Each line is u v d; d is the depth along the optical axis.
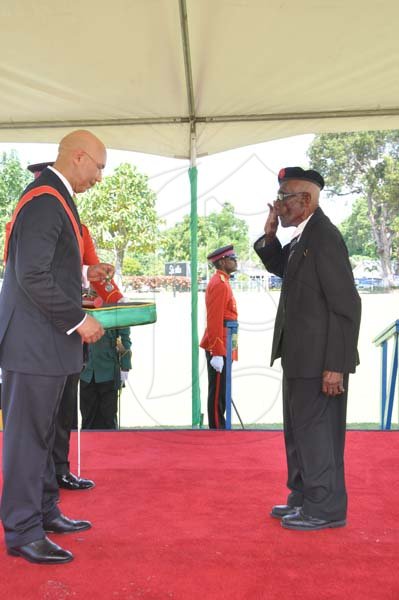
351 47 4.30
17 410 2.41
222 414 5.30
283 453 4.06
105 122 5.19
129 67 4.51
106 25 4.03
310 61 4.46
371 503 3.12
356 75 4.62
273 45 4.28
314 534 2.72
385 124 5.17
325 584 2.24
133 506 3.09
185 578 2.29
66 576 2.30
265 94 4.88
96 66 4.50
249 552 2.53
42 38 4.16
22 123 5.18
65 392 3.26
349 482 3.45
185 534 2.72
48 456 2.73
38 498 2.46
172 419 5.92
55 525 2.73
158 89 4.81
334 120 5.15
